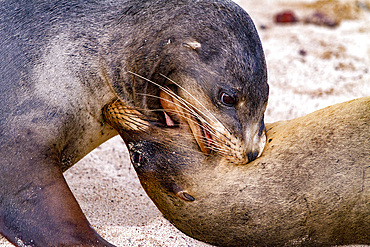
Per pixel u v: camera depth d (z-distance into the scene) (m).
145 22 13.01
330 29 31.53
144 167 12.84
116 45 12.90
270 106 21.62
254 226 11.58
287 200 11.27
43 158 11.58
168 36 12.92
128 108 13.24
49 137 11.82
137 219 13.46
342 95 22.77
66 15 12.88
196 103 13.26
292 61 25.97
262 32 30.34
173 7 13.07
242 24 12.84
